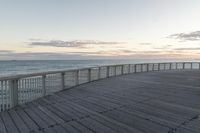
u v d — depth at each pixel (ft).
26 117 13.65
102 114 14.12
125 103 17.43
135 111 14.73
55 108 16.05
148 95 20.86
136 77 39.14
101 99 19.25
